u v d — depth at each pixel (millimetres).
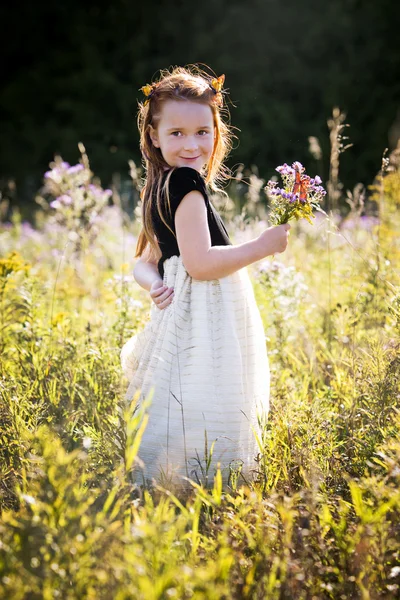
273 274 4195
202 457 2730
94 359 3539
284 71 12664
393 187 4777
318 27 12531
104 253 5977
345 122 12023
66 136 13109
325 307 4668
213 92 2953
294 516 2303
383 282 4082
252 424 2793
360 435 2871
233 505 2562
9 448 2809
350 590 2059
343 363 3566
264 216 6383
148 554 1949
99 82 13453
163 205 2828
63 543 1890
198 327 2764
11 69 14180
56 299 4887
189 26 13492
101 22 14031
